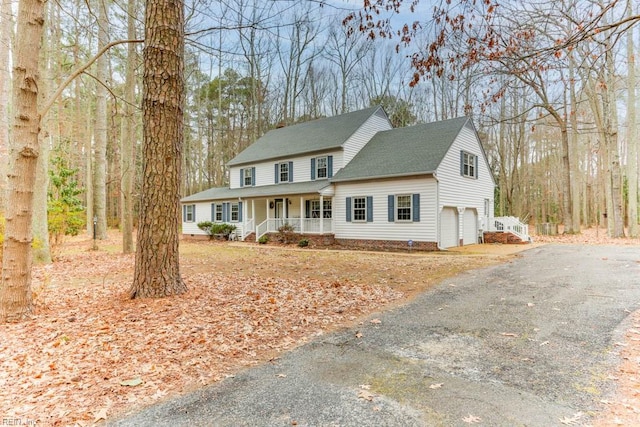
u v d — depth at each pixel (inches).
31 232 211.5
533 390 123.5
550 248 587.8
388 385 129.6
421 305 243.3
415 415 109.2
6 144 434.9
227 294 264.1
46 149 459.2
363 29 215.2
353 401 118.2
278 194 781.3
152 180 240.7
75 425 105.6
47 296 263.9
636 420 103.9
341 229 725.3
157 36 235.6
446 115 1232.2
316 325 202.4
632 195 711.1
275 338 181.0
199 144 1258.6
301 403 117.4
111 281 330.0
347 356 157.8
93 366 145.3
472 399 118.3
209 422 107.2
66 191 654.5
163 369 143.8
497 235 734.5
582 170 1382.9
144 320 198.5
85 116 1144.2
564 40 198.8
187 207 1059.9
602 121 755.4
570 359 148.1
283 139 944.9
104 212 818.8
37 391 125.3
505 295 262.8
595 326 187.0
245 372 142.3
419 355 157.2
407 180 629.9
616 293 254.8
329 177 769.6
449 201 634.8
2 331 183.6
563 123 790.5
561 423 103.6
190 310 216.5
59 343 167.2
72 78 219.3
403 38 212.5
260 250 663.8
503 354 155.9
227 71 1327.5
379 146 761.6
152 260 242.1
